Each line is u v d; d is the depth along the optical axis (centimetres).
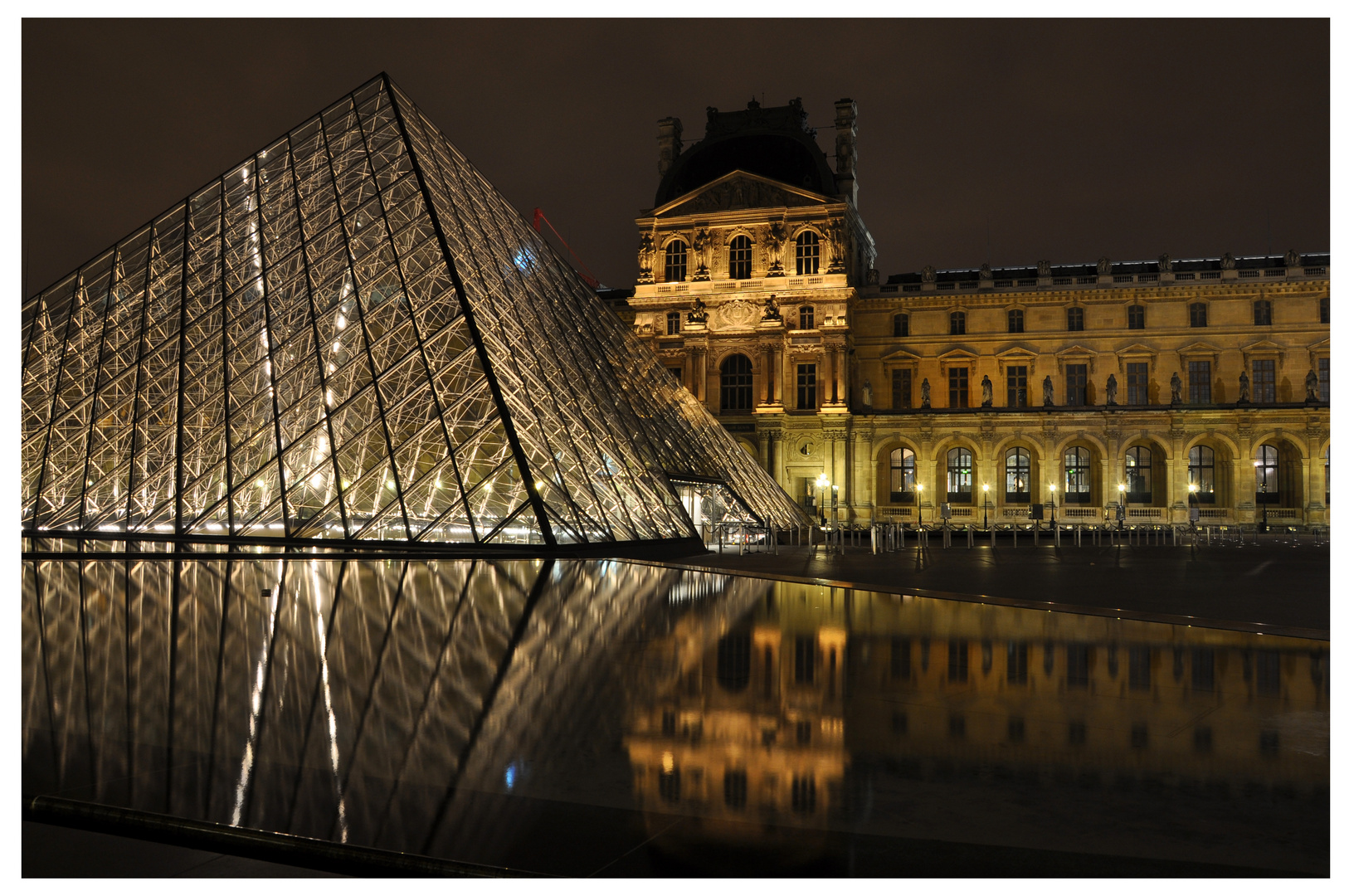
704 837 856
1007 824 884
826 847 833
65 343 5325
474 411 4297
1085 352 11106
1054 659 1731
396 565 3578
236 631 2003
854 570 4031
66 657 1711
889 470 11606
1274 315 10662
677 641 1916
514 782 1006
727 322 11188
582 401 5112
